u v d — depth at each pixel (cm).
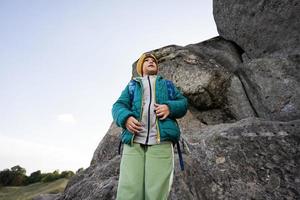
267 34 730
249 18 773
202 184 402
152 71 332
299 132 471
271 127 491
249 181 403
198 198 364
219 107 736
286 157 428
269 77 639
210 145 482
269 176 404
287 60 631
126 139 268
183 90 729
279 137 465
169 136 268
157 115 270
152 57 345
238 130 497
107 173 480
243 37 811
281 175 401
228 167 430
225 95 730
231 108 717
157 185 248
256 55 780
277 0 696
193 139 546
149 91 293
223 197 385
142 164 261
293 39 668
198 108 745
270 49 729
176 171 381
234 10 817
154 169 254
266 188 388
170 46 843
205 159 455
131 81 316
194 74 740
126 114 267
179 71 765
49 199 572
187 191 352
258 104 659
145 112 279
